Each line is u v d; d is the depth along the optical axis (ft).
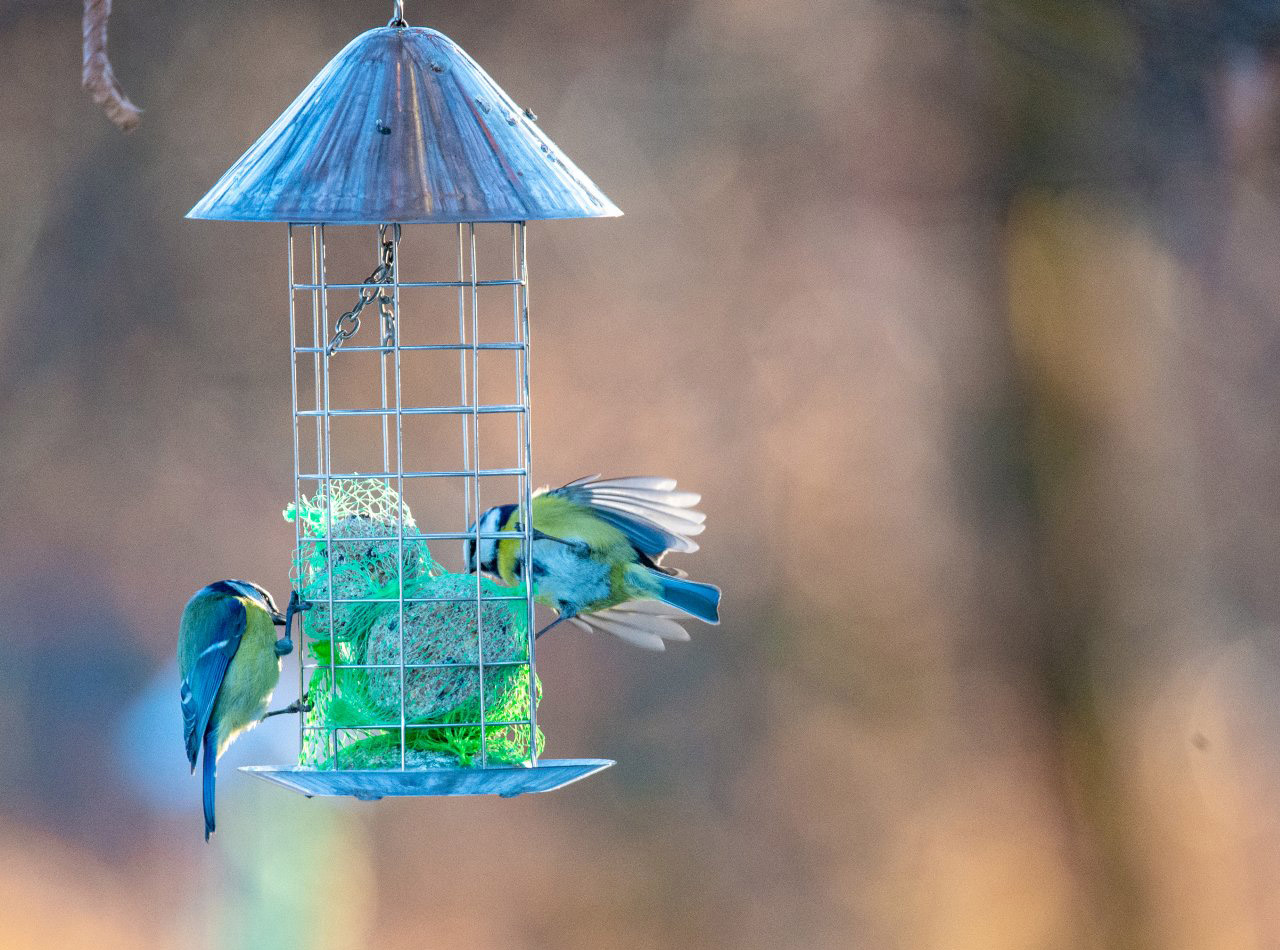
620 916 54.24
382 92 22.36
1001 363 51.49
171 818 54.65
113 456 62.23
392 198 21.40
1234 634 55.42
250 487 62.39
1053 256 50.29
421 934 52.90
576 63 63.36
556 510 26.91
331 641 24.16
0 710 57.62
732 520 61.26
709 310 62.64
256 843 53.62
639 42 63.16
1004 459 51.21
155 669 59.62
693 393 62.34
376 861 55.11
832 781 56.65
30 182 62.85
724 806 57.21
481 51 63.36
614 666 60.08
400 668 24.02
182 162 63.36
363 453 60.59
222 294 63.31
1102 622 50.60
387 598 24.30
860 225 60.34
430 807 56.54
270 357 63.16
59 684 58.65
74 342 62.75
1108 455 50.60
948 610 55.62
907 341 59.88
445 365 61.00
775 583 60.80
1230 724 54.29
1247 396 53.36
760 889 54.65
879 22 56.75
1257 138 41.22
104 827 54.70
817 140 61.31
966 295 53.21
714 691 59.36
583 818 57.11
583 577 26.68
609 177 62.95
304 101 22.72
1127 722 50.49
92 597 60.80
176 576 61.52
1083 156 49.24
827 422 61.31
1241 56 39.60
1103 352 50.24
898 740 56.70
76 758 56.90
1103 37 41.50
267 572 61.93
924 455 58.39
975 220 52.85
